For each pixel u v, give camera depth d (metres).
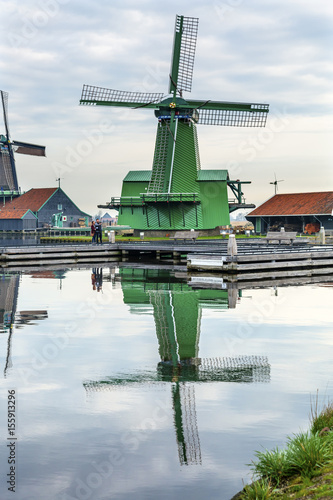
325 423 7.98
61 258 43.56
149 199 66.38
